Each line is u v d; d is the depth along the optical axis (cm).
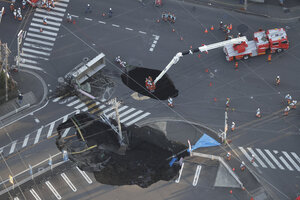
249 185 18238
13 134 19100
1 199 17912
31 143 18912
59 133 19150
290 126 19450
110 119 19438
